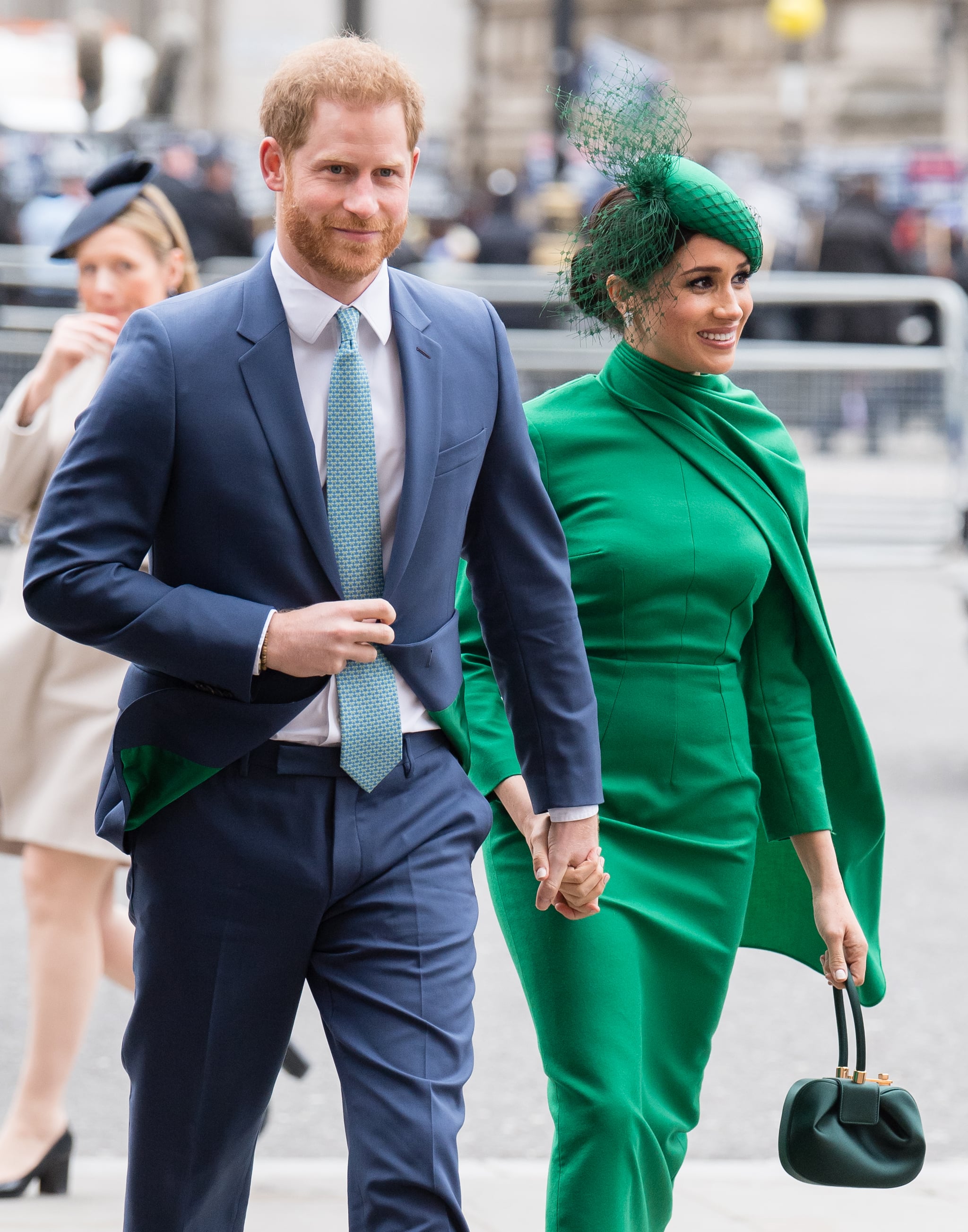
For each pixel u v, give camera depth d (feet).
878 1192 21.44
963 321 51.06
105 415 13.58
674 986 16.02
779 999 29.30
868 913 17.63
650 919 15.81
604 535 16.10
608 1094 15.08
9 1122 20.93
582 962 15.44
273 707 13.52
